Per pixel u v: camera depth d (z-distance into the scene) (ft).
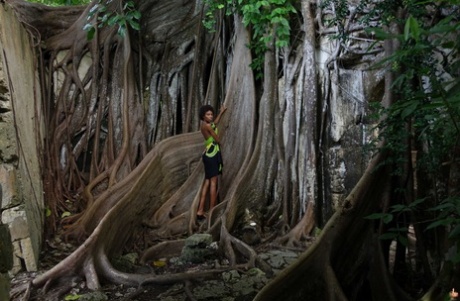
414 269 17.06
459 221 9.00
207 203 24.90
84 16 28.94
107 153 27.63
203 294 15.90
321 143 23.29
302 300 13.93
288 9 23.58
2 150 17.13
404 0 14.69
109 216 20.10
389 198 15.98
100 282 17.54
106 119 28.50
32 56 25.63
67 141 27.20
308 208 22.79
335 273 14.83
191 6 29.76
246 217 23.40
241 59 26.12
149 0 29.94
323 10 23.22
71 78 28.40
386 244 15.81
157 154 25.03
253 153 24.59
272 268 18.56
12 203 17.66
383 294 14.33
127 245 21.67
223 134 25.86
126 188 24.14
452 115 8.22
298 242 21.47
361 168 21.83
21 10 27.91
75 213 24.71
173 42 29.58
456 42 7.43
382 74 20.98
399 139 15.16
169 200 24.47
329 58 22.93
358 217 15.47
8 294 10.39
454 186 12.05
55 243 21.62
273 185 24.52
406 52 7.38
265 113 24.72
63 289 16.72
